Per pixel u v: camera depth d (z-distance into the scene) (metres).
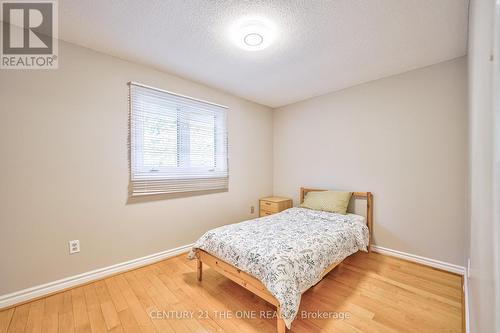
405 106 2.56
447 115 2.30
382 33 1.86
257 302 1.80
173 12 1.62
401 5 1.54
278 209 3.45
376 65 2.42
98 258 2.14
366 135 2.88
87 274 2.07
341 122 3.13
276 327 1.52
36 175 1.83
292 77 2.74
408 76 2.54
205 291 1.95
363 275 2.20
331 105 3.24
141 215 2.42
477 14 1.04
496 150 0.51
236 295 1.89
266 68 2.51
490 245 0.61
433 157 2.38
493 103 0.57
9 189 1.72
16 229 1.74
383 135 2.73
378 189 2.77
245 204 3.58
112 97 2.22
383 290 1.94
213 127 3.11
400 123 2.60
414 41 1.98
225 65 2.43
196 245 2.09
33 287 1.81
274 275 1.44
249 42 1.92
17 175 1.75
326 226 2.34
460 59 2.23
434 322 1.54
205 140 3.01
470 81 1.54
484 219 0.75
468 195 1.70
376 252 2.78
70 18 1.69
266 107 3.95
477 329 0.90
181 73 2.63
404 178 2.57
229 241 1.88
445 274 2.22
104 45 2.05
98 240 2.14
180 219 2.76
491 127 0.61
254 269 1.58
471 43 1.44
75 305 1.74
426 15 1.64
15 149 1.74
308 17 1.66
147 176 2.46
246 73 2.64
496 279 0.50
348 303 1.76
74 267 2.00
